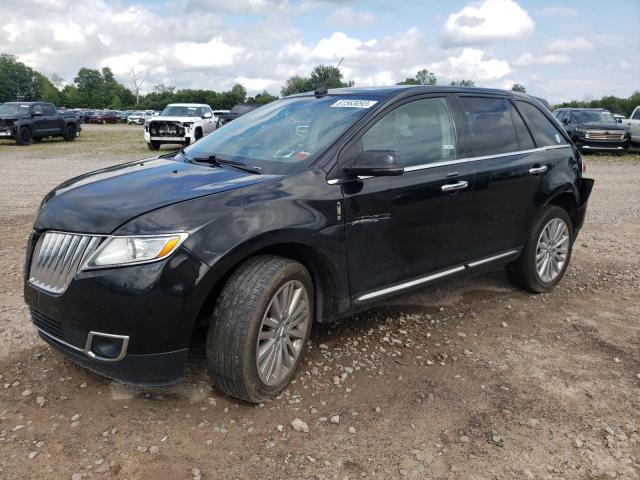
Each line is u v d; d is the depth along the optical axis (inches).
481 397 133.0
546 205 199.6
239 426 118.0
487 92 187.9
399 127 156.0
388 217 147.4
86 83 4928.6
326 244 133.5
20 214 320.8
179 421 118.7
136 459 106.6
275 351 127.0
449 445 114.4
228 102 3614.7
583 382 141.3
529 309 190.5
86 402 124.3
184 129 797.9
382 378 140.4
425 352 155.6
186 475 103.0
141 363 112.3
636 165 687.1
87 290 110.5
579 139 796.0
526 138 194.5
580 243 284.4
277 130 158.4
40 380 132.5
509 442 115.7
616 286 217.0
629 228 322.0
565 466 108.7
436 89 170.2
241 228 117.5
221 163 148.1
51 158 677.3
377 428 119.3
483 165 173.8
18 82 4527.6
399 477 104.6
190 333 114.2
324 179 135.8
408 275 157.6
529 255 196.9
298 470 105.5
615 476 105.9
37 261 122.5
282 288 124.9
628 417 125.7
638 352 158.9
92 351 113.6
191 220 113.7
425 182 155.7
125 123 2561.5
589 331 173.0
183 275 110.5
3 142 969.5
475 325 175.6
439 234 162.7
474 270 178.2
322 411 124.8
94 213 116.9
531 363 151.0
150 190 124.9
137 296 108.3
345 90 171.2
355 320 175.5
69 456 106.7
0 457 105.7
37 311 124.1
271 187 127.9
